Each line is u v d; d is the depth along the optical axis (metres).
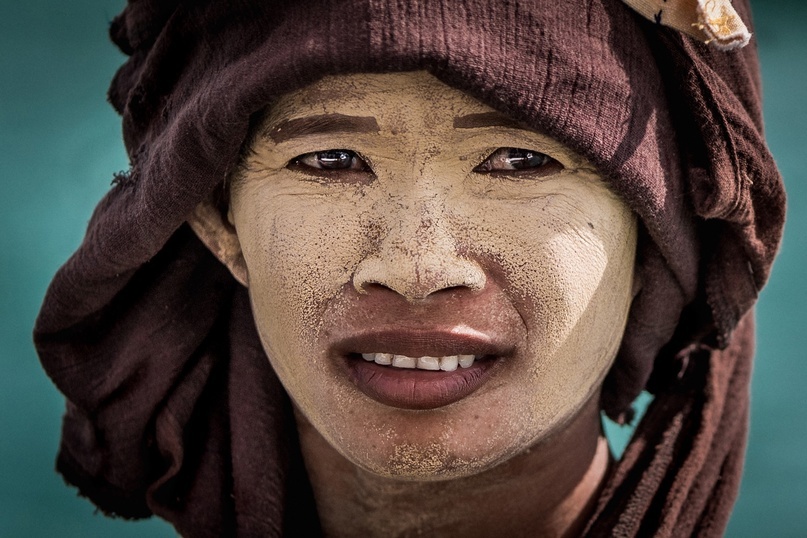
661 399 2.05
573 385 1.76
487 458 1.69
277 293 1.72
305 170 1.70
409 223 1.61
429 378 1.67
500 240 1.64
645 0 1.62
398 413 1.68
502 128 1.60
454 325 1.63
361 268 1.64
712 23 1.58
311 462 1.97
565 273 1.67
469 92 1.54
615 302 1.78
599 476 2.01
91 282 1.92
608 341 1.80
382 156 1.63
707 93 1.70
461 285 1.61
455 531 1.92
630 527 1.91
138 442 2.09
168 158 1.71
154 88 1.80
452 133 1.60
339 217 1.66
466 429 1.67
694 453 1.98
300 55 1.54
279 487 1.95
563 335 1.70
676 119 1.73
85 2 3.77
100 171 3.59
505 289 1.65
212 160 1.68
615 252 1.73
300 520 1.99
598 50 1.61
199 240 1.98
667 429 2.01
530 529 1.93
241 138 1.65
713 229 1.85
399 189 1.63
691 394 2.04
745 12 1.87
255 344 2.00
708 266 1.88
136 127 1.84
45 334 2.04
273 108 1.66
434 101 1.59
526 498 1.91
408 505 1.91
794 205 3.58
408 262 1.59
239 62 1.63
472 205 1.63
